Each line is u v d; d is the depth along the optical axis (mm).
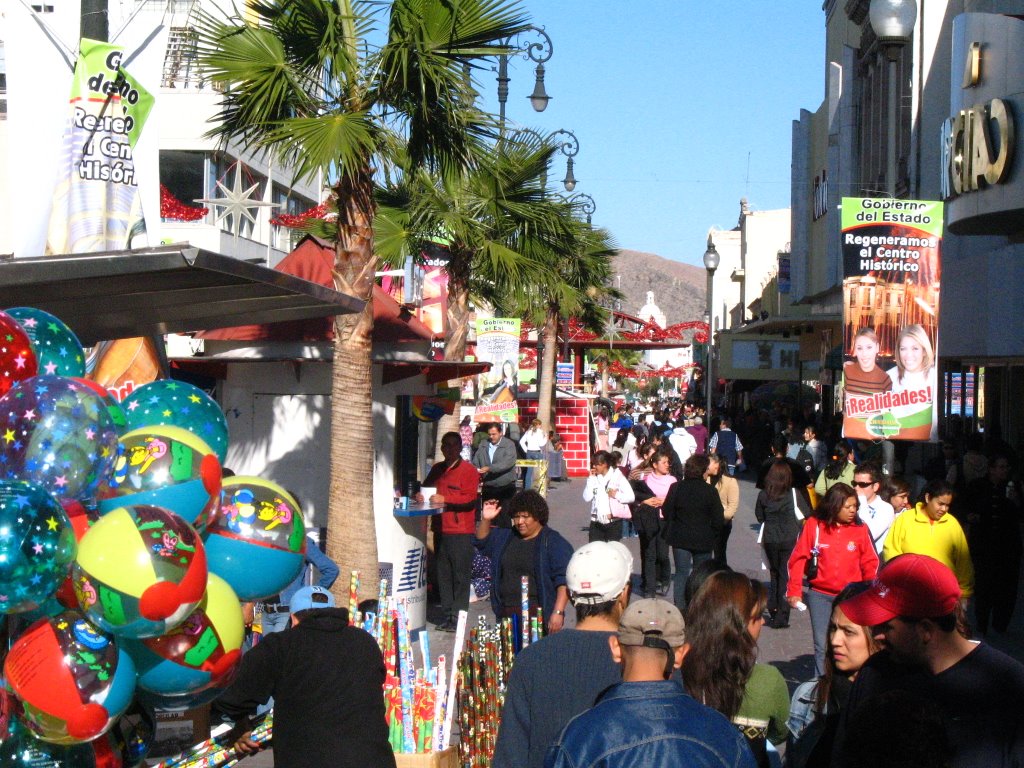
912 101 29266
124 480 4859
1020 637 13125
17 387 4695
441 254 20125
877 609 4426
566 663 5219
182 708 5133
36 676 4473
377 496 12305
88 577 4406
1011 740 4262
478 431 27078
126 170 9516
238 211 29969
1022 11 18859
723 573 5250
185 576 4512
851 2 34531
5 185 23188
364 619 7914
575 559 5590
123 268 5625
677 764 3492
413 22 10336
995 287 24438
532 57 27219
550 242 19984
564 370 42156
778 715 5168
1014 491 17047
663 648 4402
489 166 11680
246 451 12430
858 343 14211
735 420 52875
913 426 14141
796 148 43250
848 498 9539
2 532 4160
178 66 29328
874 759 3117
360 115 10414
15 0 9195
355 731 5445
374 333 12430
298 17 10648
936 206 14125
